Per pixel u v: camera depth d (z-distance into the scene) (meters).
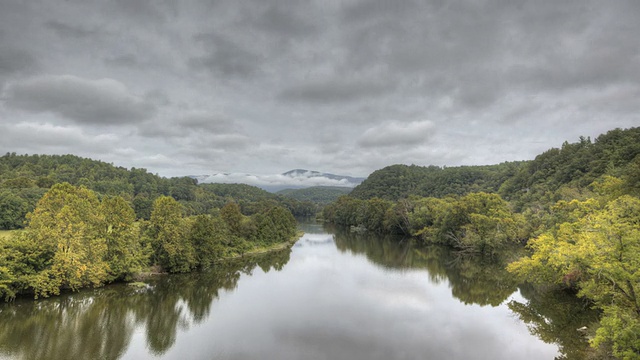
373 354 33.47
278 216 116.50
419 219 121.56
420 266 75.94
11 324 37.88
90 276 47.81
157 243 64.06
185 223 69.69
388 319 42.88
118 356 31.86
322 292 54.59
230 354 33.00
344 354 33.41
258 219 105.81
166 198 65.44
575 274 43.03
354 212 170.62
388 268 73.69
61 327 37.97
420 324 41.31
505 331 39.06
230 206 94.94
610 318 26.20
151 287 55.59
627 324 25.48
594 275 36.78
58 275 45.19
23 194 104.00
